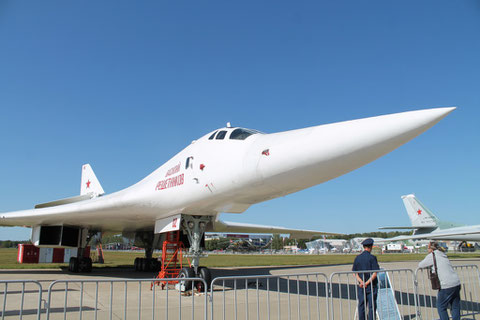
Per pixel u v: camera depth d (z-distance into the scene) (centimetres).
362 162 597
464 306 771
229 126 914
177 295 866
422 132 532
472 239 3425
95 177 1881
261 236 11350
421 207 3897
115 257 3862
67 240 1333
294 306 734
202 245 985
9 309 674
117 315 632
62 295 859
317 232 1880
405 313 682
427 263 564
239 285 1080
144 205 1012
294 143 648
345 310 702
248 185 747
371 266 568
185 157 955
